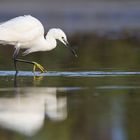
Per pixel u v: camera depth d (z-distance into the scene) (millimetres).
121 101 12492
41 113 11375
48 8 38438
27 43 18188
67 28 31484
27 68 18719
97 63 19609
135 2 39844
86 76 16406
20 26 17828
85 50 23656
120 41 26359
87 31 30250
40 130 10273
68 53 23141
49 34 18391
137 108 11805
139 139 9898
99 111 11570
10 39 17750
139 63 19453
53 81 15531
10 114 11242
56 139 9852
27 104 12188
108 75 16609
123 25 32469
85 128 10461
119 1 40219
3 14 36281
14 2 39656
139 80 15469
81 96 13125
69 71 17656
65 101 12555
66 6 39281
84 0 40281
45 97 12992
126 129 10367
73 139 9945
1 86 14672
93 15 36438
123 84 14773
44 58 21719
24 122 10680
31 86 14633
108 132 10219
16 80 15805
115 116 11141
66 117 11117
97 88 14203
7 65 19516
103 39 27250
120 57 21172
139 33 29109
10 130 10234
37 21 18125
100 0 40531
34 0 40281
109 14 36719
